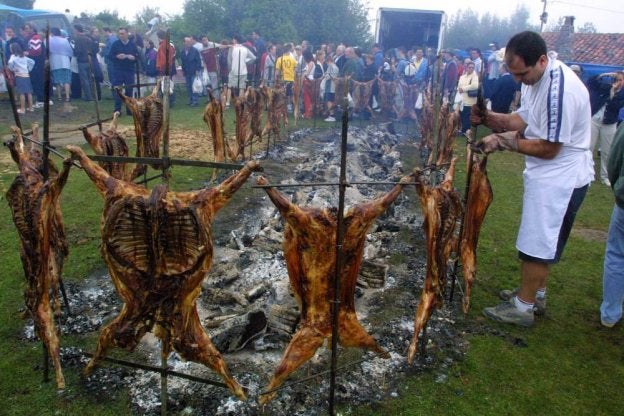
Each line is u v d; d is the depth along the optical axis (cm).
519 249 473
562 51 2373
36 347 417
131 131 1249
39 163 400
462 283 575
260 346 427
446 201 381
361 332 361
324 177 887
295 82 1430
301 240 329
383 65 1677
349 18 3369
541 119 427
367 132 1417
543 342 470
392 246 667
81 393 367
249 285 527
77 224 665
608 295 491
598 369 434
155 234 288
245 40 1667
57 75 1520
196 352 313
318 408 366
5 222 664
